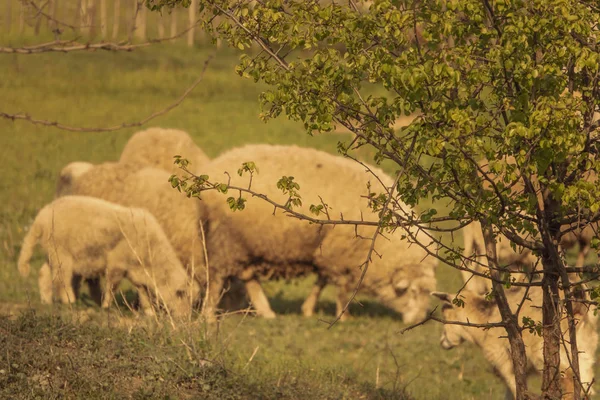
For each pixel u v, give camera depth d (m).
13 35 122.62
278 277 41.16
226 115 99.56
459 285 48.00
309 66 14.01
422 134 13.55
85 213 39.19
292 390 22.16
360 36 13.95
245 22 14.39
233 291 42.09
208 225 40.50
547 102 12.91
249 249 40.00
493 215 14.10
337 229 39.41
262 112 14.39
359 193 39.53
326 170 39.47
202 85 115.81
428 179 14.54
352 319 41.19
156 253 39.03
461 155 13.46
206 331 24.77
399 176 14.15
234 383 21.06
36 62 116.38
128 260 38.91
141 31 133.00
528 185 15.02
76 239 39.16
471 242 37.06
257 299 41.00
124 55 126.38
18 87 104.44
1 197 63.47
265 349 31.44
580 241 42.16
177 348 22.70
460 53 13.02
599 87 14.81
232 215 39.62
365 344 36.06
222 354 23.58
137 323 24.45
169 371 20.64
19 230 53.00
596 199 13.39
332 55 13.85
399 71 12.80
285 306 45.28
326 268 40.50
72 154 79.69
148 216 39.69
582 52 13.12
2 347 19.53
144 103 103.88
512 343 16.53
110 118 95.44
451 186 14.65
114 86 111.12
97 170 45.66
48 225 39.47
